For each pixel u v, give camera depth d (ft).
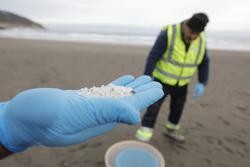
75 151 11.27
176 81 10.73
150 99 3.71
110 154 8.48
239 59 42.45
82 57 35.53
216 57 43.83
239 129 14.90
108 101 3.02
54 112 2.79
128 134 13.09
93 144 11.93
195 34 9.37
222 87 23.94
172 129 12.71
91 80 23.52
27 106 2.73
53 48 43.78
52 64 29.19
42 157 10.66
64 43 55.93
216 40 91.66
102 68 28.94
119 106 2.98
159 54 10.39
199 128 14.65
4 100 16.79
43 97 2.81
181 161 11.14
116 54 40.11
